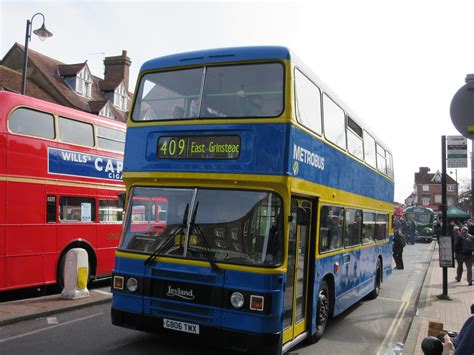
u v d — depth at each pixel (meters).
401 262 20.39
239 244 5.61
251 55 6.18
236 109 6.03
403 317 10.27
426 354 3.80
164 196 6.17
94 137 11.62
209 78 6.34
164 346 6.84
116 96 35.34
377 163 12.20
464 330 3.16
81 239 11.05
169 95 6.54
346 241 8.82
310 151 6.60
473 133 5.63
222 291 5.48
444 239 12.20
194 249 5.75
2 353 6.40
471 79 5.70
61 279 10.46
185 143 6.16
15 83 26.84
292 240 6.10
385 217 13.56
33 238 9.78
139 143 6.52
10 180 9.33
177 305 5.70
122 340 7.11
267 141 5.75
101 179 11.76
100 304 9.83
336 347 7.54
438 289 14.00
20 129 9.62
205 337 5.53
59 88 29.98
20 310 8.59
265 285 5.36
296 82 6.16
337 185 8.13
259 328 5.29
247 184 5.77
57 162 10.46
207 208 5.86
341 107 8.58
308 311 6.86
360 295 10.28
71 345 6.82
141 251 6.08
